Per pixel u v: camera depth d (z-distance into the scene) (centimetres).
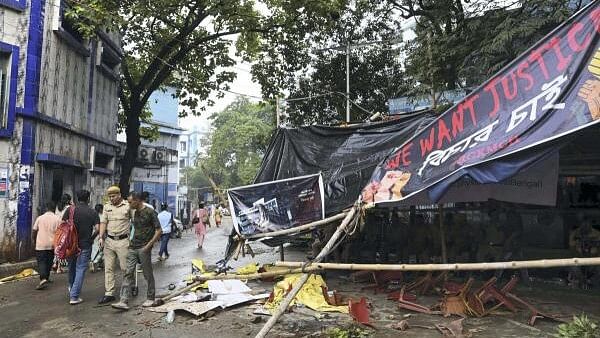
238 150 4922
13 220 1191
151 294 796
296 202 894
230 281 909
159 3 1454
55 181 1417
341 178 933
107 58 1869
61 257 795
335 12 1669
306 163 1065
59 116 1408
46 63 1312
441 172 621
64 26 1412
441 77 1277
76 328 670
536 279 1002
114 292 902
